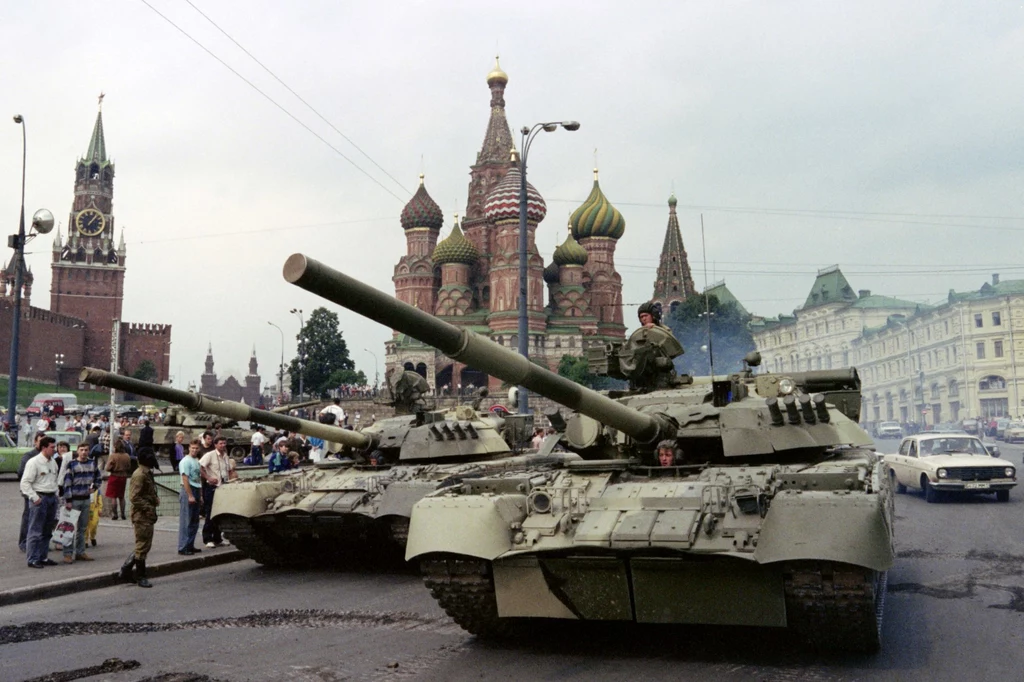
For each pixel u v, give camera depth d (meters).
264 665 8.42
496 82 122.94
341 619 10.48
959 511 19.83
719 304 70.50
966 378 74.50
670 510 8.25
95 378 11.47
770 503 7.88
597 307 116.88
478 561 8.48
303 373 93.75
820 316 94.44
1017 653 8.38
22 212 34.56
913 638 8.98
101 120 155.00
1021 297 73.12
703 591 7.99
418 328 6.82
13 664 8.56
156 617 10.73
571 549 7.98
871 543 7.28
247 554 14.54
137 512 12.95
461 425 15.56
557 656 8.54
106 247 147.62
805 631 8.12
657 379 11.80
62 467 14.27
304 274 5.97
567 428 10.92
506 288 102.00
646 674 7.84
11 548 15.62
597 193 119.44
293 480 14.52
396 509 12.74
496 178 119.00
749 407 10.14
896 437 64.88
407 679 7.86
